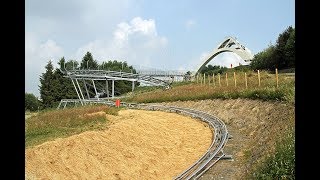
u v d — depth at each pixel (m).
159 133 25.64
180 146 23.11
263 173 12.58
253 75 43.22
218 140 21.84
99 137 21.83
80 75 58.44
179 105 37.34
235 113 26.39
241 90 29.28
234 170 16.22
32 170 16.61
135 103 43.72
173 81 62.62
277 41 48.16
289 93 21.64
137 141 23.14
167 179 17.86
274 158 12.61
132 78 57.12
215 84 41.59
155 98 43.22
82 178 17.09
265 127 20.47
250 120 23.58
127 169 18.86
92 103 50.69
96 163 18.61
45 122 28.31
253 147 18.41
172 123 28.86
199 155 20.69
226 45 71.88
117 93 75.12
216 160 17.56
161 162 20.58
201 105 33.34
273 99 23.56
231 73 55.62
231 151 19.09
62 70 65.06
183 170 18.64
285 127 16.62
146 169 19.39
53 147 19.17
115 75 56.84
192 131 26.06
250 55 63.41
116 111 33.44
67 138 20.78
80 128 24.61
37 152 18.31
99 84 73.50
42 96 73.31
